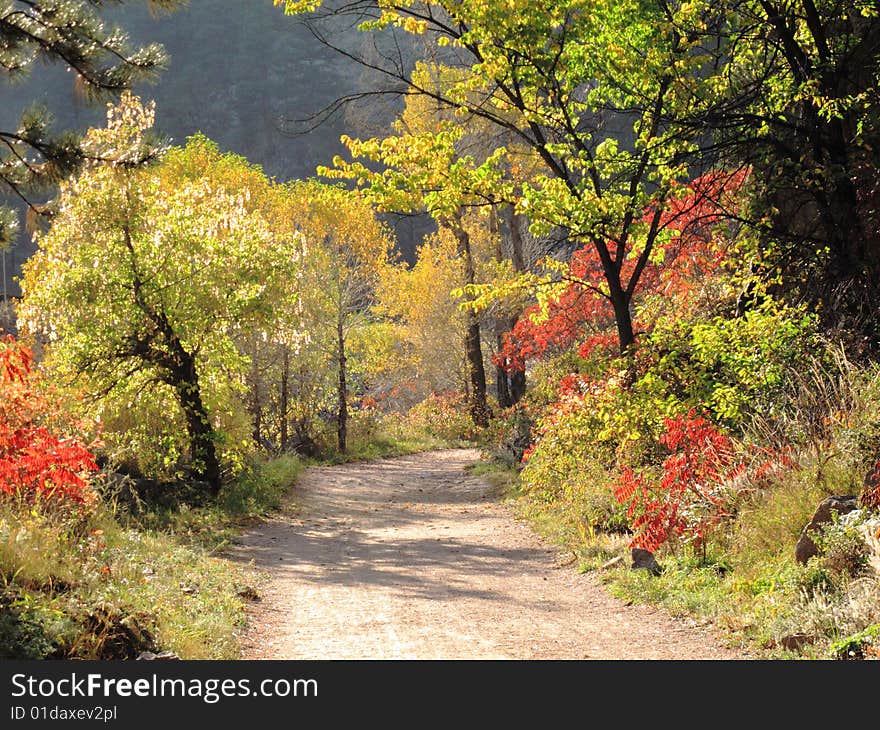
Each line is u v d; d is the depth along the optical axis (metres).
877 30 14.58
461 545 15.64
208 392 21.48
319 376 37.75
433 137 16.80
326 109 18.56
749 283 16.00
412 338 45.81
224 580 11.16
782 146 14.95
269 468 26.20
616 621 9.12
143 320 20.25
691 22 15.50
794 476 10.25
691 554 10.77
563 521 15.66
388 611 9.98
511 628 8.91
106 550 10.55
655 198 16.02
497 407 44.53
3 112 103.50
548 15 16.03
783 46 15.08
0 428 10.18
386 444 40.81
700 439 12.01
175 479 19.95
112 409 19.95
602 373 17.89
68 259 20.16
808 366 12.55
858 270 14.14
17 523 9.10
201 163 36.84
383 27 17.50
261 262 20.97
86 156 12.26
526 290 18.34
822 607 7.62
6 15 11.59
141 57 12.20
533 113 16.56
